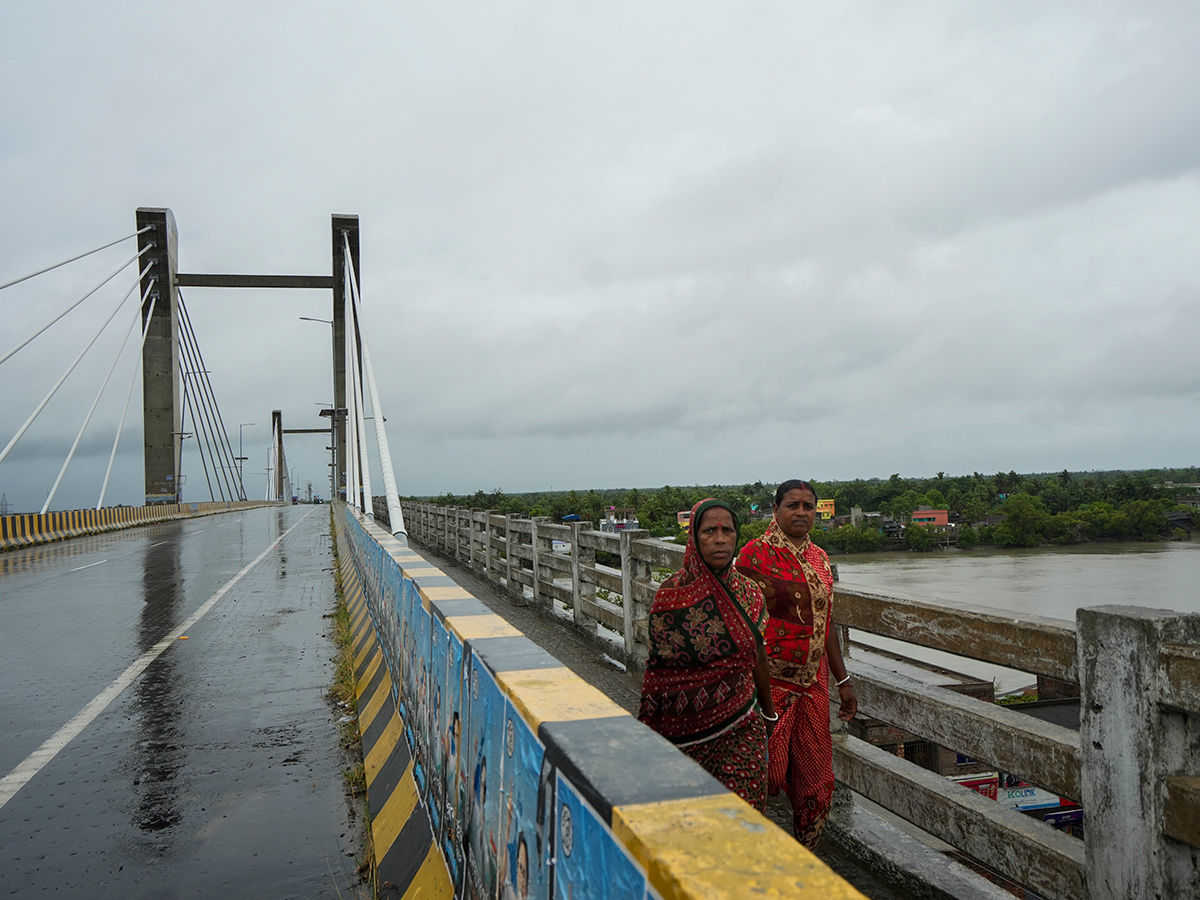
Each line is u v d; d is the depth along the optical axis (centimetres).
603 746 155
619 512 6000
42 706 666
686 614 271
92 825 431
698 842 114
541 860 166
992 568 6462
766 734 279
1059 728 279
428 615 365
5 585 1488
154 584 1484
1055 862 262
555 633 893
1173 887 222
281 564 1839
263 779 496
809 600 319
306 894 354
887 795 350
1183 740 225
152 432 4953
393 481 1365
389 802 409
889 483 12294
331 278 5250
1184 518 9906
